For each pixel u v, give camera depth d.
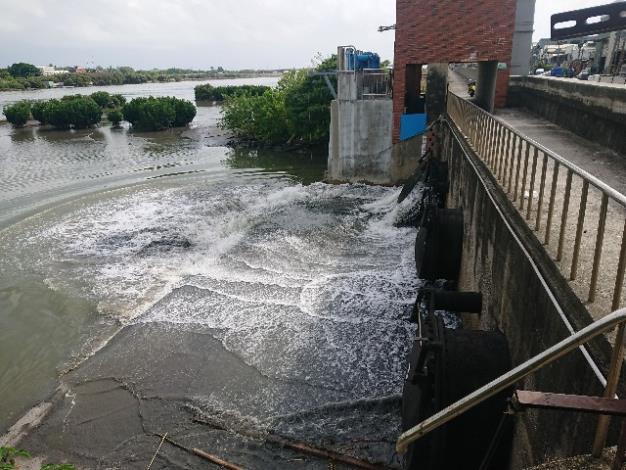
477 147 10.40
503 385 2.54
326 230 17.12
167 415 8.51
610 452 2.88
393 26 20.47
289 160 30.77
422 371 6.06
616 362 2.60
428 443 5.98
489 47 18.06
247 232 17.12
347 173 22.66
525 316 5.49
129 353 10.29
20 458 7.74
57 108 50.03
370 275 13.23
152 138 42.78
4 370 10.05
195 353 10.14
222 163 30.48
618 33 13.62
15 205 21.86
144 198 22.38
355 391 8.83
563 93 13.40
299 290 12.55
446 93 19.72
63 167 30.33
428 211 11.46
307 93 31.45
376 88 22.61
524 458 4.96
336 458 7.36
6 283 13.91
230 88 76.94
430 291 8.27
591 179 4.02
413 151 21.27
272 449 7.66
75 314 12.02
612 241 5.31
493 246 7.50
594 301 4.01
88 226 18.53
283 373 9.40
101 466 7.55
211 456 7.56
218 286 13.01
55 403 8.95
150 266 14.62
